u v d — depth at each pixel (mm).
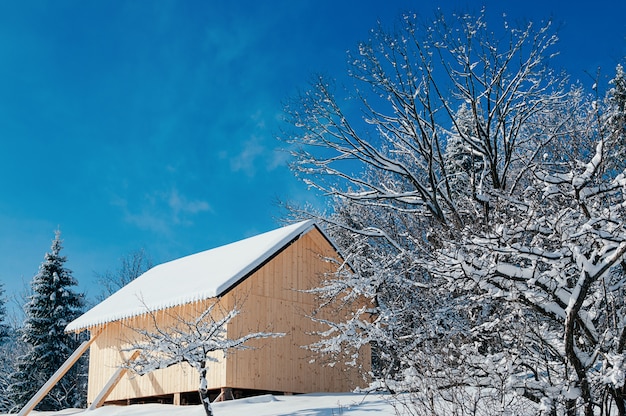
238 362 19375
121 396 22703
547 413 8320
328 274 21641
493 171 20406
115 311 22469
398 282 17125
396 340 15766
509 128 22984
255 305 20391
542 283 8602
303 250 22562
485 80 21516
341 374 22172
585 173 8180
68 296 36531
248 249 22812
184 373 20016
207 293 18797
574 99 22797
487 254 9305
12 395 34125
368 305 22875
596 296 9578
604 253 8164
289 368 20766
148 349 15445
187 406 18766
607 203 9781
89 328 24312
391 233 27391
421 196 21453
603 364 8477
